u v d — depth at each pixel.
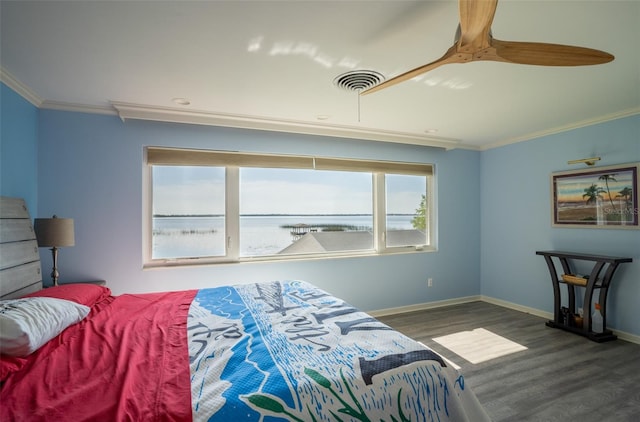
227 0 1.50
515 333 3.42
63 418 0.95
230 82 2.45
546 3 1.54
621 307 3.26
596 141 3.44
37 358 1.35
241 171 3.66
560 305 3.63
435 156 4.54
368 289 4.11
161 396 1.08
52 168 2.89
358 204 4.23
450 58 1.54
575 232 3.64
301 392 1.12
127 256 3.11
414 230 4.53
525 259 4.19
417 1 1.52
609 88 2.58
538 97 2.78
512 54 1.50
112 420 0.95
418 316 4.05
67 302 1.76
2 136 2.33
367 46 1.93
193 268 3.33
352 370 1.25
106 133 3.06
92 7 1.55
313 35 1.82
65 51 1.97
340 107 3.02
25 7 1.54
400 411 1.19
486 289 4.73
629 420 1.98
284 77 2.36
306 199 3.95
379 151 4.18
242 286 2.66
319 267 3.86
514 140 4.28
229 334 1.62
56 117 2.91
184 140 3.30
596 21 1.69
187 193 3.43
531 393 2.28
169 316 1.91
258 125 3.44
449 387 1.32
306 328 1.68
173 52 1.99
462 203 4.71
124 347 1.46
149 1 1.51
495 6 1.18
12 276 2.20
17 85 2.45
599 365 2.68
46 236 2.49
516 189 4.29
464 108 3.06
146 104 2.92
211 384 1.16
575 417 2.02
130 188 3.13
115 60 2.09
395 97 2.77
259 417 1.02
